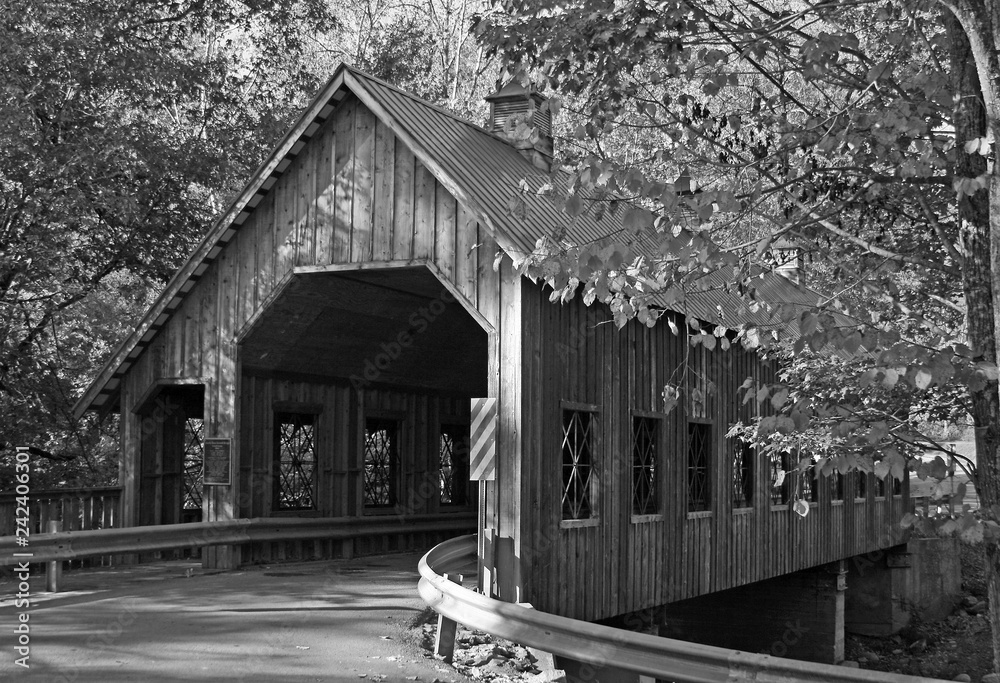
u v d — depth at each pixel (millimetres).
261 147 26562
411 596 12484
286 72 29406
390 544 18516
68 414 23562
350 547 17422
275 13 26953
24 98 20375
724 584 17266
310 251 14328
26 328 23812
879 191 9312
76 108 22016
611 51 8797
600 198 7715
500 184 13859
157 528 13805
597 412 13562
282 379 16203
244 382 15555
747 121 9219
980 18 6766
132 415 16125
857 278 8625
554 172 7645
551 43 8891
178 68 23625
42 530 14867
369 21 34219
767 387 7062
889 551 26812
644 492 14930
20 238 21250
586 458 13484
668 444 15453
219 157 24719
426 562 10734
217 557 15188
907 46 8633
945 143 8438
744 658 6473
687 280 7406
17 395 22828
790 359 11312
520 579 11656
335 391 17297
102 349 26531
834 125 7898
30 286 23000
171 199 24344
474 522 20766
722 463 17422
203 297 15500
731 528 17625
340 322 16031
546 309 12547
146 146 22469
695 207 7320
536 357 12281
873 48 9641
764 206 9188
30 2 20750
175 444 16891
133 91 22953
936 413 10469
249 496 15578
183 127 26297
